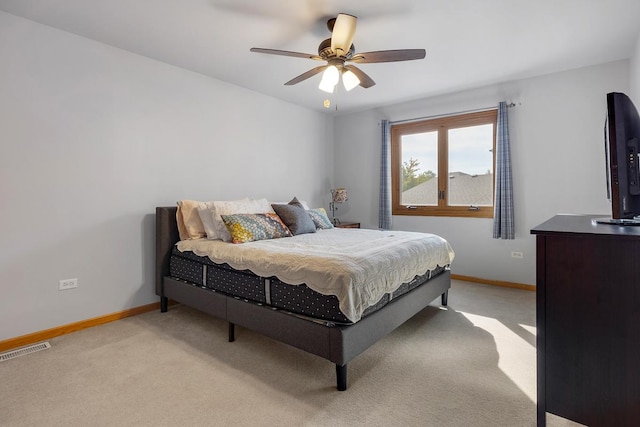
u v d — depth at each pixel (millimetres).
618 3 2277
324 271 1948
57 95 2596
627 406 1219
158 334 2633
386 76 3605
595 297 1256
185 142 3441
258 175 4211
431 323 2824
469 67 3377
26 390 1853
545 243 1348
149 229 3182
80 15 2398
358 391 1845
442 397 1785
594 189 3400
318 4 2260
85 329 2734
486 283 4062
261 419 1610
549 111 3598
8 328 2389
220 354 2289
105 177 2875
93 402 1744
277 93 4223
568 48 2973
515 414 1636
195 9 2324
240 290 2422
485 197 4102
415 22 2498
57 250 2615
